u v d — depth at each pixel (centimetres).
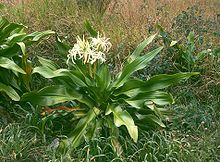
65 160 432
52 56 633
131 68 504
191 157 452
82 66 502
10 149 444
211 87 590
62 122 508
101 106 498
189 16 677
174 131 486
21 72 503
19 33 560
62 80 506
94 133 462
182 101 571
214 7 845
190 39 626
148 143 461
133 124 453
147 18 709
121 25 702
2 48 533
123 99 492
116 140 456
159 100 485
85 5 757
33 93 479
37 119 489
